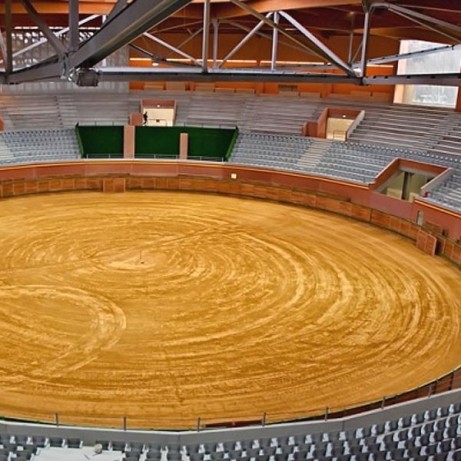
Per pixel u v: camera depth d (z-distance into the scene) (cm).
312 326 1788
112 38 814
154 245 2452
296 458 994
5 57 1791
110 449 1018
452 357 1648
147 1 671
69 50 1112
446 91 3912
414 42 3803
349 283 2148
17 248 2330
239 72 1728
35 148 3512
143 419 1310
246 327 1759
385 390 1470
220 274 2162
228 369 1529
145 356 1570
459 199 2742
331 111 3753
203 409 1359
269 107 3984
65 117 3806
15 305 1828
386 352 1656
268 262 2320
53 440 1034
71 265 2180
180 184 3494
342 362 1592
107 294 1939
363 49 1977
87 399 1376
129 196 3309
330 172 3350
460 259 2383
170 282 2066
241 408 1369
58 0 2683
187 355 1586
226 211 3084
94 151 3816
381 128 3541
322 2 2292
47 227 2630
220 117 3978
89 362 1530
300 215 3083
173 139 3881
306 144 3650
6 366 1493
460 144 3150
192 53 4134
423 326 1830
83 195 3281
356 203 3138
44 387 1414
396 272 2294
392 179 3200
